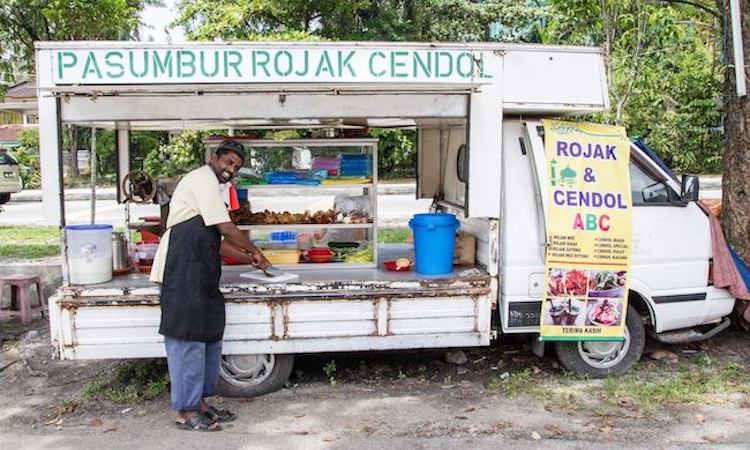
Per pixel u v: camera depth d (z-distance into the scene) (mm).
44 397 5094
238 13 15211
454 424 4461
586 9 8016
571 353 5188
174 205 4328
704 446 4121
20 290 6926
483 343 4930
